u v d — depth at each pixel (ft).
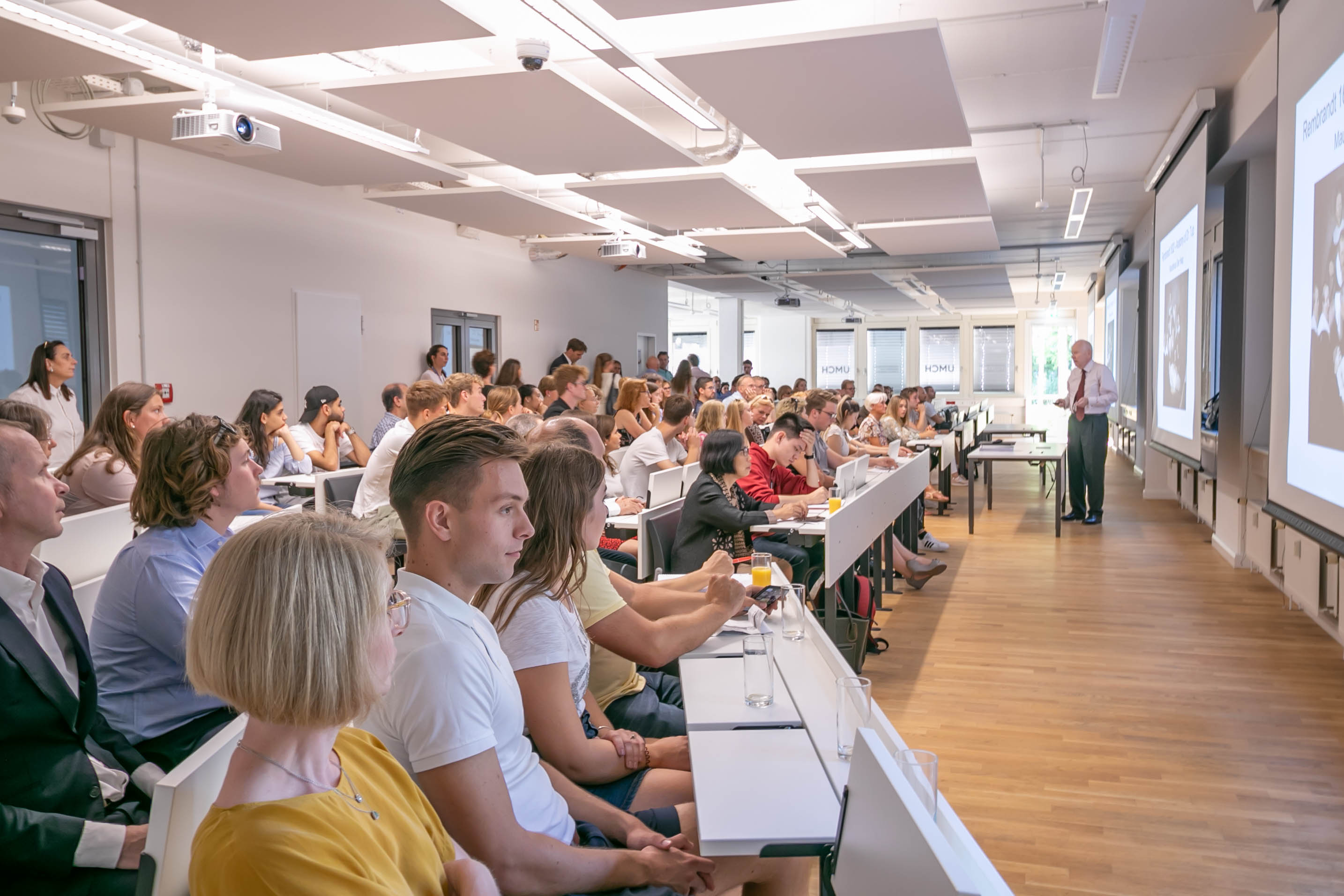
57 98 19.03
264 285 25.02
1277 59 17.72
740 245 35.22
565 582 6.31
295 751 3.38
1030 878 8.23
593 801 5.80
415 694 4.62
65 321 20.12
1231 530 22.41
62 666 5.44
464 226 33.30
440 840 4.10
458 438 4.98
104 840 4.72
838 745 5.73
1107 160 28.35
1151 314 32.35
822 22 17.81
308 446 21.38
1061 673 14.03
